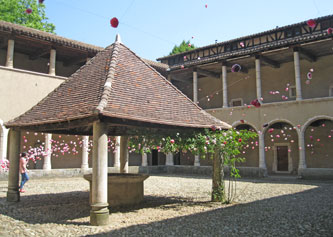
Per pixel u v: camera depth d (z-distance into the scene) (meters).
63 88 8.88
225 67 22.20
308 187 13.80
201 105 27.33
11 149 9.63
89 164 23.00
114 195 8.69
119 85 7.69
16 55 21.27
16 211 8.12
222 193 9.71
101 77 8.02
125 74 8.24
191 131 8.63
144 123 7.30
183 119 8.20
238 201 9.82
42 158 20.97
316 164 21.27
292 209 8.36
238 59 21.86
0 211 8.09
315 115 18.14
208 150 8.98
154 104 7.95
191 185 14.93
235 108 21.47
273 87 23.34
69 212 8.03
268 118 19.95
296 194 11.46
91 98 7.33
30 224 6.70
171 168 23.77
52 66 19.72
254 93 24.39
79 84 8.50
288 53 20.52
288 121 19.14
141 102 7.69
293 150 22.50
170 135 8.60
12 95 17.83
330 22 20.67
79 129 10.63
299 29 21.95
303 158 18.28
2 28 17.12
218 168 9.79
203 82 27.50
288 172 22.56
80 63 24.89
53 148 21.38
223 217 7.34
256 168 19.55
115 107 6.87
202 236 5.70
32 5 26.88
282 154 23.11
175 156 27.94
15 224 6.70
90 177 8.44
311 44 18.72
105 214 6.61
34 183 15.61
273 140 22.94
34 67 22.17
